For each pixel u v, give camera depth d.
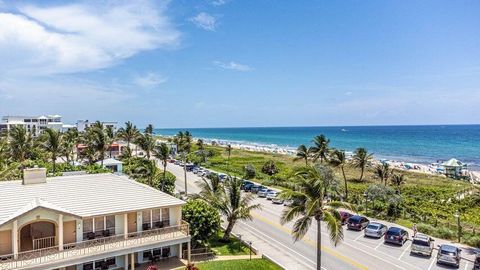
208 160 114.44
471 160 149.00
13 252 27.08
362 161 87.00
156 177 64.69
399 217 52.66
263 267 32.75
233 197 40.47
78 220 30.25
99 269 30.67
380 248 38.81
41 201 29.12
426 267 33.56
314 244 39.84
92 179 35.28
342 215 48.69
